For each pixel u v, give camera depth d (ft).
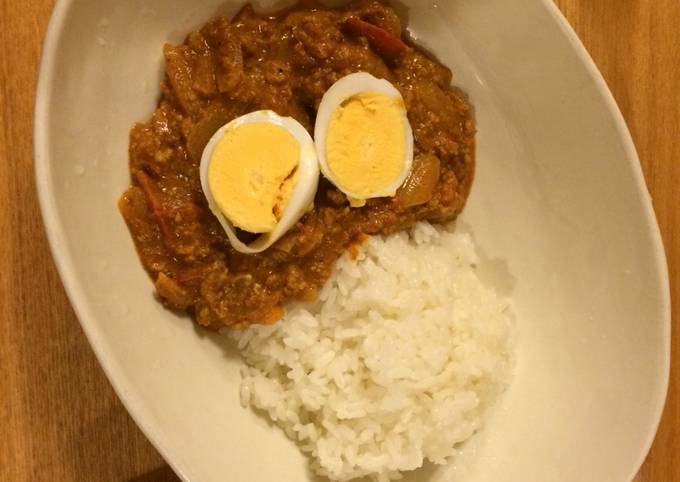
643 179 1.06
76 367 1.09
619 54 1.23
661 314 1.07
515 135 1.15
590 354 1.14
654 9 1.23
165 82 1.04
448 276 1.17
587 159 1.10
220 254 1.05
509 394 1.19
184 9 1.02
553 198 1.14
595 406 1.12
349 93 1.05
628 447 1.08
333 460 1.08
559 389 1.16
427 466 1.16
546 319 1.18
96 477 1.09
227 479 1.00
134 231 1.02
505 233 1.18
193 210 1.02
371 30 1.07
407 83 1.11
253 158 1.02
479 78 1.13
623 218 1.09
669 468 1.25
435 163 1.12
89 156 0.97
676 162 1.24
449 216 1.18
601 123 1.07
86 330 0.90
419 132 1.11
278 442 1.11
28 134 1.08
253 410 1.11
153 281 1.04
